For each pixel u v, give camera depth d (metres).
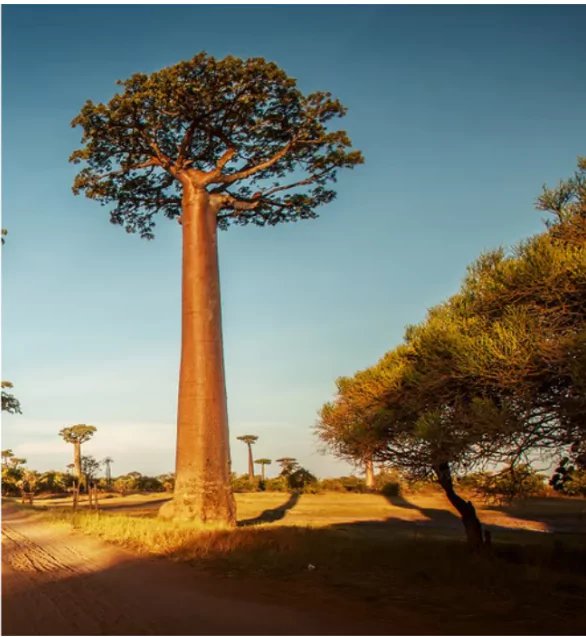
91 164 24.53
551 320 11.08
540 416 10.55
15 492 59.22
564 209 12.41
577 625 7.39
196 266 20.80
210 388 19.80
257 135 23.41
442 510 32.97
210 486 19.17
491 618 7.70
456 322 12.38
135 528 16.72
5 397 42.25
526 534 21.31
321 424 14.97
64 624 7.25
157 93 20.50
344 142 23.81
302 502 37.53
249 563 11.83
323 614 7.86
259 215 27.27
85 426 61.62
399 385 13.30
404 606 8.35
